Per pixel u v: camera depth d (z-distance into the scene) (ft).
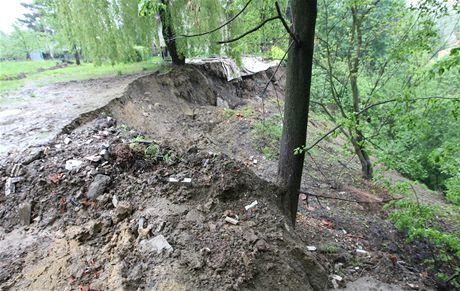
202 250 10.54
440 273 14.51
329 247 14.80
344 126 13.51
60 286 8.97
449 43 23.20
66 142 15.34
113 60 30.22
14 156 13.69
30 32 44.06
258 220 12.80
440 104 11.96
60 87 26.58
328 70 23.68
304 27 12.23
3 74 32.17
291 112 13.73
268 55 25.07
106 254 10.18
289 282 10.81
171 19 30.07
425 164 29.22
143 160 14.39
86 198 12.30
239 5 19.95
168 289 9.06
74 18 28.32
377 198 22.59
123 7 28.71
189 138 23.22
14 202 11.96
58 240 10.69
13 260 9.80
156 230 11.04
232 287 9.66
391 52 20.97
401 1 21.27
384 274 14.16
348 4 20.58
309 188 21.79
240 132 27.53
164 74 31.60
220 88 39.47
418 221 15.49
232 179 13.73
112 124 18.72
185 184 13.19
